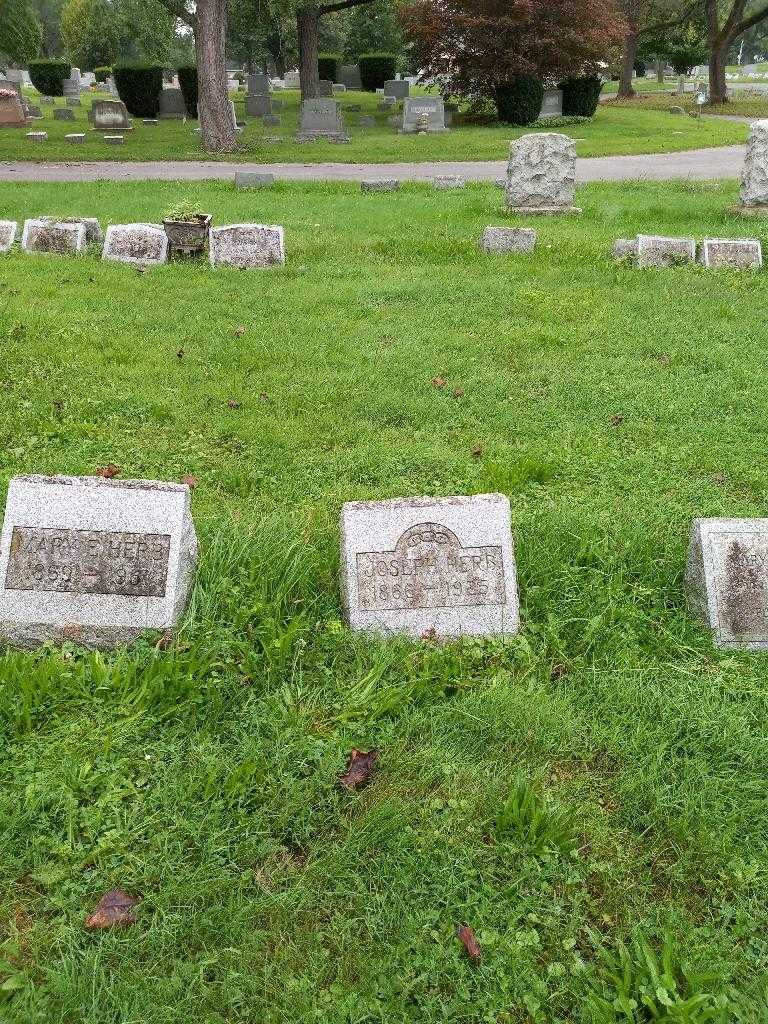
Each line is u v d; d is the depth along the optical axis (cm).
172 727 365
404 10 3303
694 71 7481
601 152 2659
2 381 702
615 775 356
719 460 602
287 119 3641
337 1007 266
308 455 591
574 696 392
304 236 1334
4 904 293
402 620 426
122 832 316
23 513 409
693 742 370
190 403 668
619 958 285
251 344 804
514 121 3362
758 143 1498
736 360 797
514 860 316
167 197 1705
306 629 420
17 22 4012
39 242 1178
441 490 552
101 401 662
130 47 6203
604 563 471
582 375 755
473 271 1122
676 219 1526
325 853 315
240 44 5566
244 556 451
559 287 1047
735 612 429
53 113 3659
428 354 794
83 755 347
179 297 970
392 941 288
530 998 272
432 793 343
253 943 282
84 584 408
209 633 408
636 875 317
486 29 3116
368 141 2920
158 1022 258
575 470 582
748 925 298
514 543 472
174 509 418
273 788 336
